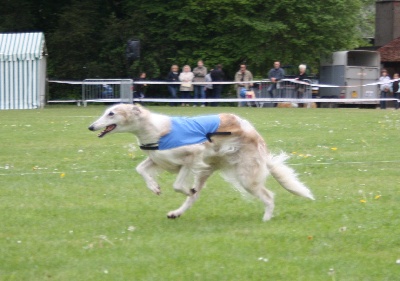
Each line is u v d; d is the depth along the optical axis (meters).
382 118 24.36
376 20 48.47
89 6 40.38
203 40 39.66
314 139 17.55
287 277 6.73
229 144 9.17
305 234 8.27
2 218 9.10
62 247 7.73
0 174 12.58
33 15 42.12
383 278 6.74
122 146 16.28
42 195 10.66
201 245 7.80
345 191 10.91
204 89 32.75
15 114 26.91
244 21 37.88
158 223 8.98
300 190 9.47
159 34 39.91
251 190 9.22
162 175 12.41
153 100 32.78
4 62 32.06
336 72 38.25
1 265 7.09
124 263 7.14
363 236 8.13
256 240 8.02
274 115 25.64
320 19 38.59
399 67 43.84
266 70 39.91
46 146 16.39
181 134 9.06
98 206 9.91
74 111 28.94
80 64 39.28
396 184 11.44
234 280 6.65
